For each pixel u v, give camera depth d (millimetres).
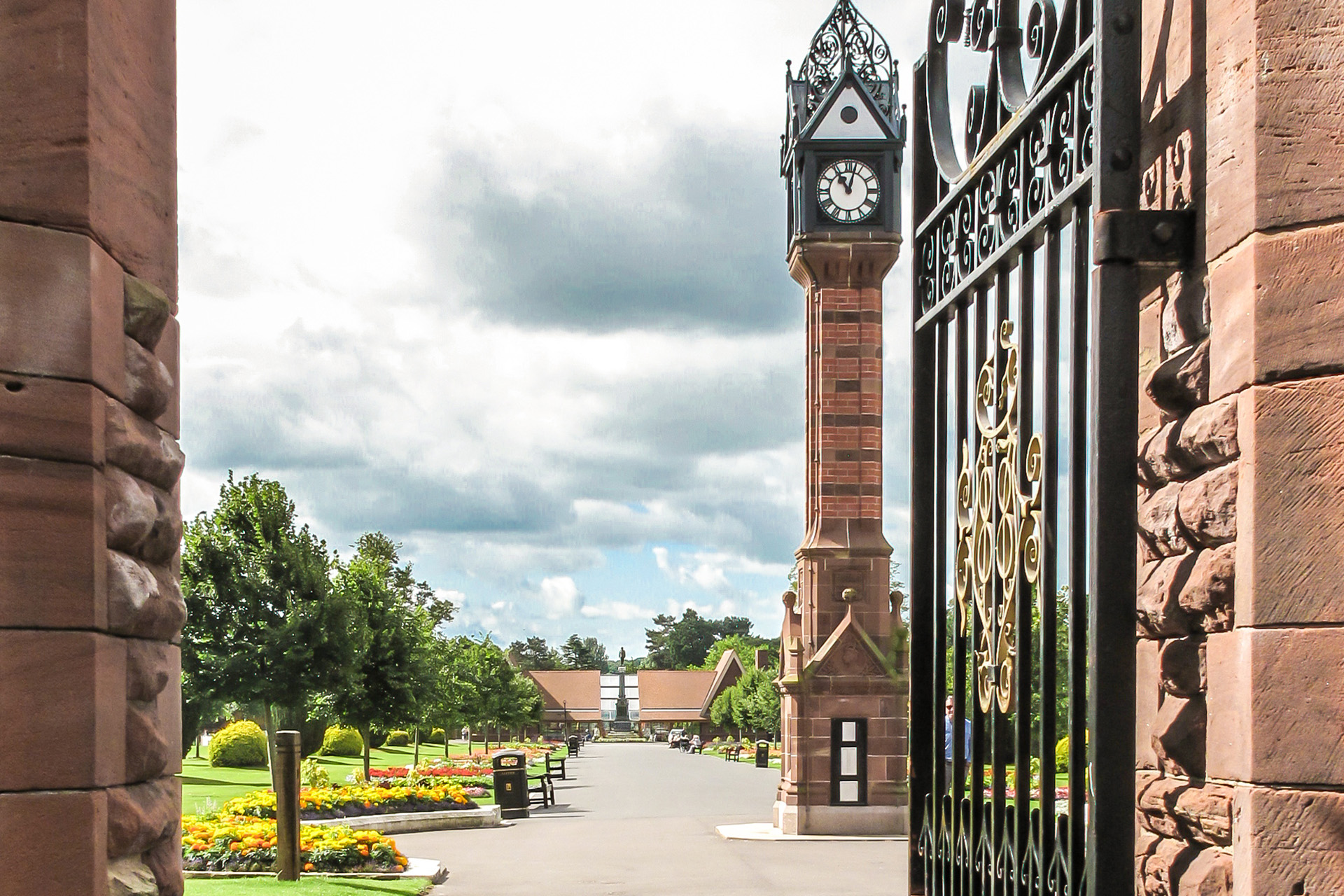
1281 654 3096
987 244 4562
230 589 27453
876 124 23859
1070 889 3650
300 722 31109
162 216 4625
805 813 22297
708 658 168750
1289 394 3143
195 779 38906
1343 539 3061
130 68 4273
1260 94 3211
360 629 28516
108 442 3947
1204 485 3434
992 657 4418
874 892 14578
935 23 5141
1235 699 3207
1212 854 3322
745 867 17094
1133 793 3432
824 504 23609
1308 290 3133
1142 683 3717
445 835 22422
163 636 4484
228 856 15344
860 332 23922
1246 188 3240
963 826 4641
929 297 5188
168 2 4727
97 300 3865
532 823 25328
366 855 15617
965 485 4793
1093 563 3520
